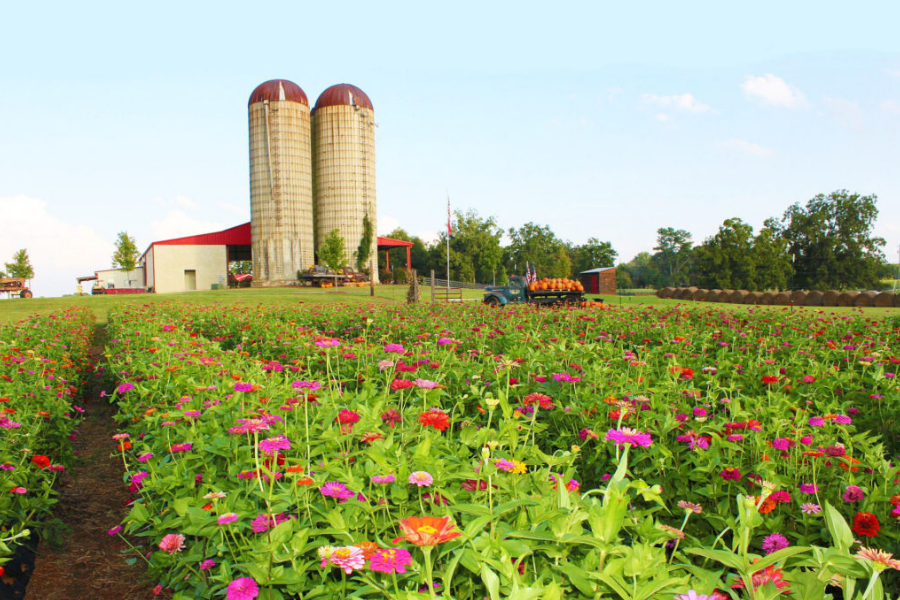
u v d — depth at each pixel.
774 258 69.25
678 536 2.22
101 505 4.74
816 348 7.79
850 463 2.94
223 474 3.34
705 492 3.06
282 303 26.64
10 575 3.36
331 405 3.86
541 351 6.82
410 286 19.73
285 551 2.13
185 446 3.38
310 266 57.34
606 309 15.35
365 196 60.16
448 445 3.09
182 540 2.61
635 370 5.56
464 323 11.47
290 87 55.78
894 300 32.28
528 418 3.96
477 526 1.93
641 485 2.08
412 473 2.36
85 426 7.16
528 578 2.01
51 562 3.77
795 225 81.88
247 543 2.44
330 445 3.10
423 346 7.13
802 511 2.86
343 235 59.41
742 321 11.94
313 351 7.11
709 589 1.75
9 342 9.14
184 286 58.09
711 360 7.10
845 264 77.94
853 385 5.20
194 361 5.89
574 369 5.57
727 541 2.85
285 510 2.61
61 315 15.48
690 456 3.36
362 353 6.34
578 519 1.96
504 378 5.21
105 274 66.94
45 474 4.25
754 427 3.36
